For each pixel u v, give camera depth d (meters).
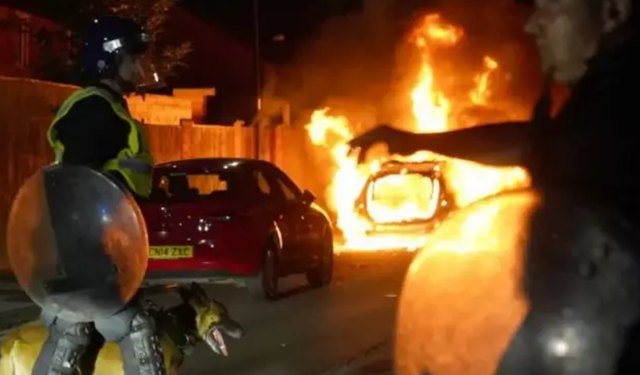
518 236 2.81
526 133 2.97
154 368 4.51
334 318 12.66
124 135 4.57
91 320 4.49
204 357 10.14
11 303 13.22
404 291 3.02
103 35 4.77
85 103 4.54
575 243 2.72
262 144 32.25
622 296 2.65
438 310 2.87
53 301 4.45
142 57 4.83
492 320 2.77
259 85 32.69
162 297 11.05
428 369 2.87
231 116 41.88
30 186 4.48
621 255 2.68
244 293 15.22
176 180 14.09
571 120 2.78
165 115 28.09
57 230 4.41
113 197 4.41
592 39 2.74
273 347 10.68
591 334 2.64
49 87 18.89
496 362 2.74
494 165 3.14
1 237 17.39
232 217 13.66
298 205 15.38
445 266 2.91
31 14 25.58
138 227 4.43
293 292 15.41
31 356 4.80
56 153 4.64
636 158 2.72
